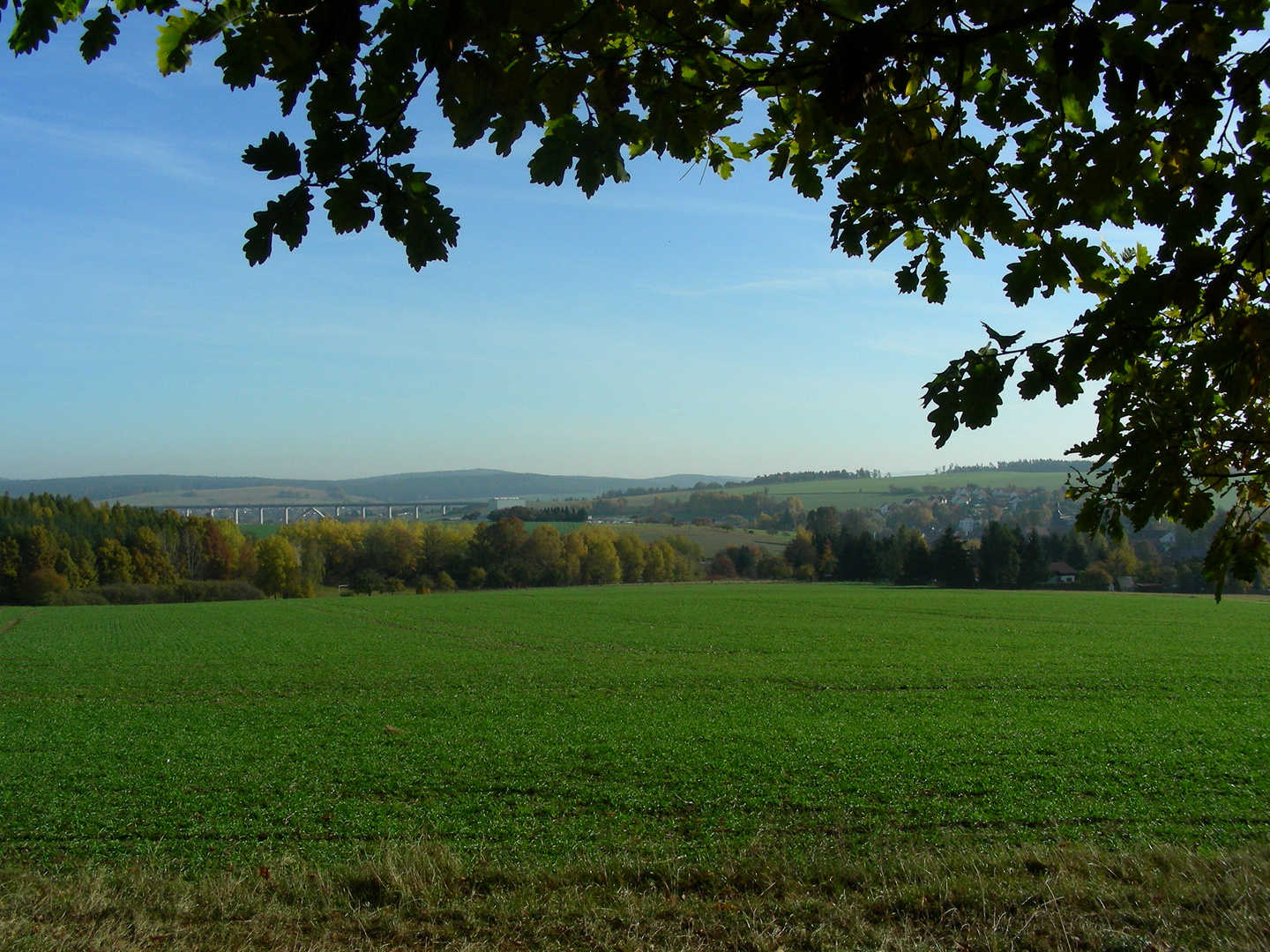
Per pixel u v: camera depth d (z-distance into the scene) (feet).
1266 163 9.00
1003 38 8.98
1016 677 100.48
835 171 11.69
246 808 44.98
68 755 61.46
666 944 19.44
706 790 46.70
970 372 10.16
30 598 257.75
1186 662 112.37
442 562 334.03
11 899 22.30
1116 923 19.77
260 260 8.54
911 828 39.14
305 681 105.70
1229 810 41.81
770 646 137.80
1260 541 11.12
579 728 69.26
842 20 8.96
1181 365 10.48
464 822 41.42
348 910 22.31
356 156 8.34
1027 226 10.67
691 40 9.49
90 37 7.75
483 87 8.38
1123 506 11.27
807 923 20.70
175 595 274.77
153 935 19.90
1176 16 8.23
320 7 7.38
